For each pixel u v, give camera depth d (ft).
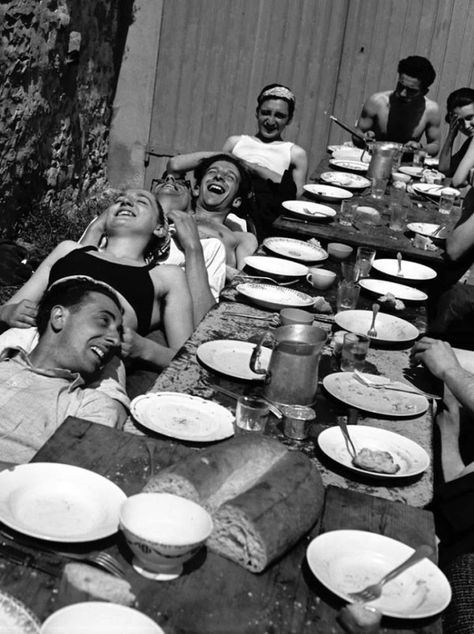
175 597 6.73
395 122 28.86
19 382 10.84
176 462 8.46
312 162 33.17
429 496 9.07
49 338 11.14
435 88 31.76
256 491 7.50
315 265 16.52
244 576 7.10
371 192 21.97
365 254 15.89
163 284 14.24
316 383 10.56
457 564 9.86
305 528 7.55
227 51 32.32
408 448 9.77
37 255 24.73
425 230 18.89
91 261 13.93
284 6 31.76
